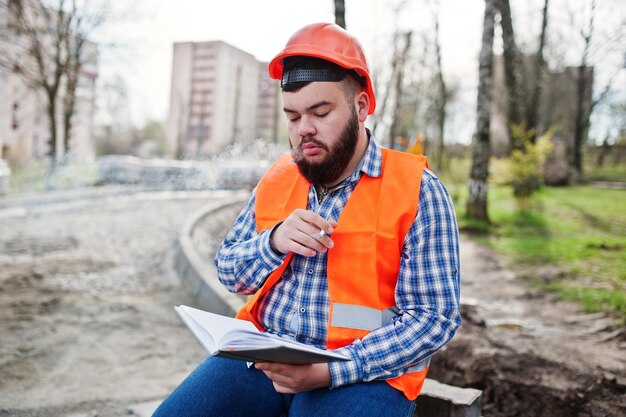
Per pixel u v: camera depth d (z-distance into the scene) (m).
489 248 8.95
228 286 1.72
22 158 28.95
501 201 14.37
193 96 67.06
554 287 6.25
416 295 1.47
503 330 4.60
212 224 10.13
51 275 6.45
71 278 6.36
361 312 1.49
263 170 21.91
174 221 11.09
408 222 1.49
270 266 1.56
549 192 16.36
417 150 10.66
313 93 1.49
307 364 1.37
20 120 30.95
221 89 73.00
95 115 26.06
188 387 1.61
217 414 1.58
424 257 1.48
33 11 18.34
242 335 1.31
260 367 1.36
